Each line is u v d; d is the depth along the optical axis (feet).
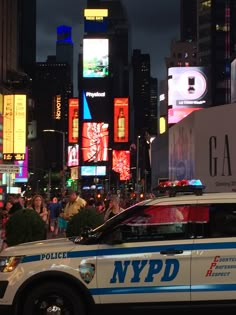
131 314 22.61
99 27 582.76
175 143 110.83
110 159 399.65
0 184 225.15
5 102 232.94
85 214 38.11
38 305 22.90
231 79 200.85
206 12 408.87
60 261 22.94
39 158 499.10
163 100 363.56
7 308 22.79
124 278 22.62
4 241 43.42
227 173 79.61
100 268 22.75
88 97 424.05
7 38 263.49
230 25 396.57
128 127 398.21
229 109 79.82
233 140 79.05
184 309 22.44
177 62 460.14
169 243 22.80
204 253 22.52
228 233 22.84
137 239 23.16
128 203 83.10
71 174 339.77
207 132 84.07
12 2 279.90
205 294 22.34
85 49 457.27
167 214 23.45
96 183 310.45
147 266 22.61
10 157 230.89
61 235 70.28
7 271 23.09
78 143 410.72
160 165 164.55
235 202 23.26
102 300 22.65
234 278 22.34
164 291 22.45
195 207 23.39
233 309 22.31
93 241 23.40
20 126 233.35
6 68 257.55
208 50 404.77
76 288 23.00
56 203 72.13
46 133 611.47
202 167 84.48
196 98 249.14
